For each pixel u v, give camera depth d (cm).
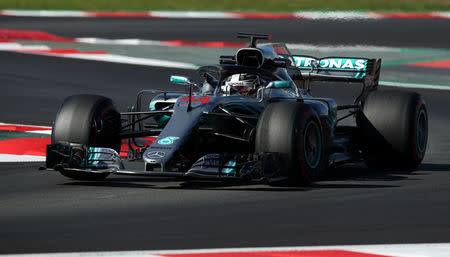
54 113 4994
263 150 2814
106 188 2875
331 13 12231
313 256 1945
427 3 13462
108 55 7806
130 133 3109
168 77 6594
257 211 2477
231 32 10250
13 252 1981
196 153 3016
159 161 2675
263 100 3119
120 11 12900
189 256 1934
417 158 3375
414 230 2244
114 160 2848
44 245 2053
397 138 3319
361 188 2897
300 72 3547
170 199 2659
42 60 7244
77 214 2428
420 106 3403
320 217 2400
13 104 5253
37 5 12900
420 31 10588
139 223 2306
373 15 12138
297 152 2795
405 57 8350
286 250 2003
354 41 9481
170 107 3200
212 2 13638
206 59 7775
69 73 6619
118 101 5481
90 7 13100
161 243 2077
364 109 3397
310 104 3125
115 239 2119
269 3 13262
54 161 2900
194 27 10769
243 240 2116
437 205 2592
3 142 3956
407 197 2728
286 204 2584
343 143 3447
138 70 6900
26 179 3064
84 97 3045
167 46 8669
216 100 2977
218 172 2736
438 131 4584
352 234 2192
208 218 2377
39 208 2522
